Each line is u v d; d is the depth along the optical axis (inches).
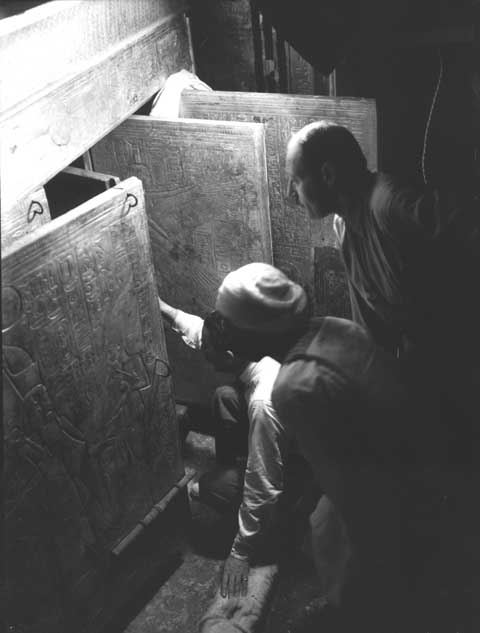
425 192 88.0
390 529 88.7
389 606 97.6
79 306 88.7
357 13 118.3
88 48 106.1
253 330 83.4
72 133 105.4
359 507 87.2
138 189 91.4
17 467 87.4
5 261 77.2
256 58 134.6
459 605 97.0
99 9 107.0
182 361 148.6
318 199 96.0
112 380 98.5
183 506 125.0
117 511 108.5
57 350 87.7
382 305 104.5
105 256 90.2
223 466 125.0
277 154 122.0
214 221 126.6
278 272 84.7
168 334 146.2
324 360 80.9
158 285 141.3
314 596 117.7
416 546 91.0
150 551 119.1
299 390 81.0
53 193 112.0
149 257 97.5
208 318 102.3
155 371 106.5
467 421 87.0
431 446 84.0
